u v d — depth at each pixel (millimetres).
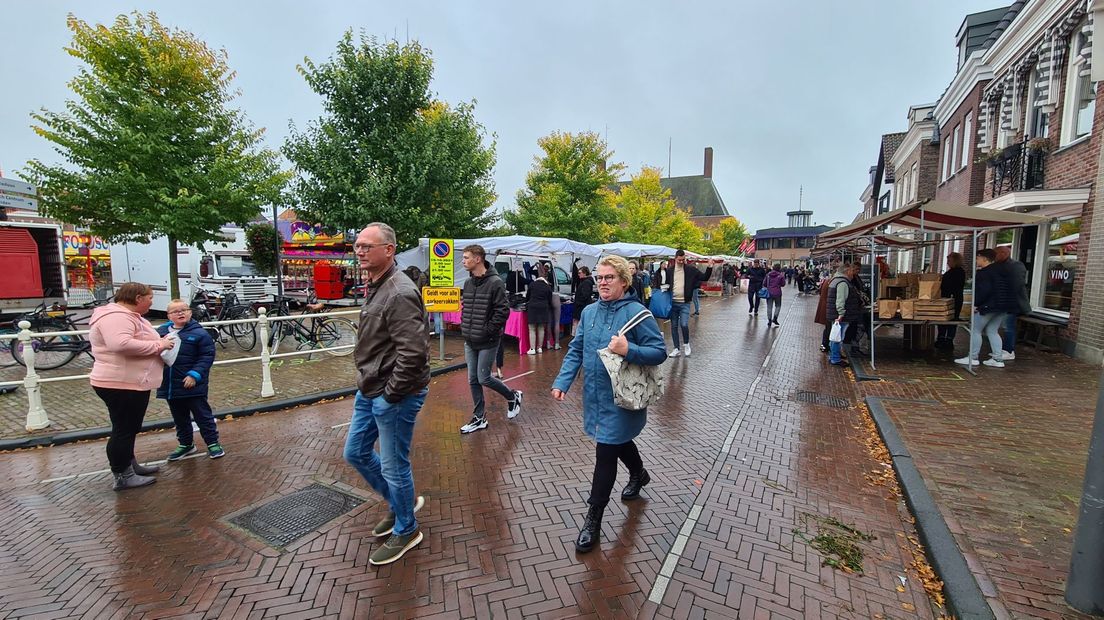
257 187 10914
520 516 3363
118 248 16609
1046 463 4027
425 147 12594
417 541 3016
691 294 9164
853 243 12641
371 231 2623
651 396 2855
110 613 2451
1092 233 7551
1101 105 7633
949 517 3213
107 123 9914
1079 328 7848
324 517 3357
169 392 4160
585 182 20453
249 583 2678
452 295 8328
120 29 9891
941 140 16469
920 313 7684
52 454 4516
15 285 10852
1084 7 8156
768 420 5418
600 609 2482
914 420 5094
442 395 6469
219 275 17641
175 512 3426
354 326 9680
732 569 2801
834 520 3338
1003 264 7223
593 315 3016
